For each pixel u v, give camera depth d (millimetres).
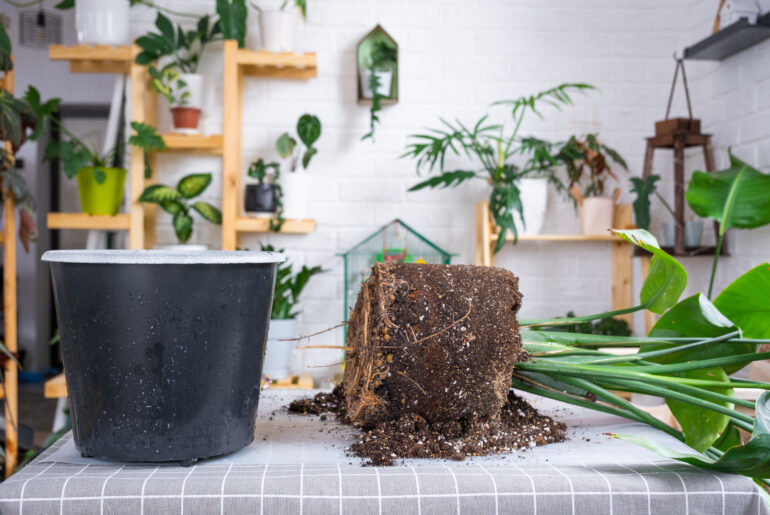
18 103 2172
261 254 862
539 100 2793
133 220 2471
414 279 927
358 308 1037
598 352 1120
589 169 2789
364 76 2641
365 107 2744
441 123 2760
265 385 1438
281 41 2479
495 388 955
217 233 2723
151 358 804
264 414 1150
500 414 1030
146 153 2604
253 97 2719
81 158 2369
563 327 2541
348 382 1066
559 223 2807
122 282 793
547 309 2803
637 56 2816
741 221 1938
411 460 866
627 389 1033
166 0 2703
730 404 1003
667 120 2424
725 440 1030
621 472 804
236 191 2541
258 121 2723
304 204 2518
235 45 2463
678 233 2393
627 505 758
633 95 2818
